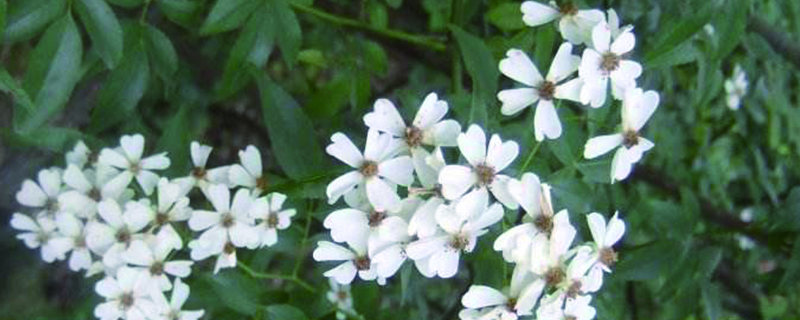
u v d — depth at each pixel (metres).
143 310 0.47
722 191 0.66
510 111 0.43
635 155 0.44
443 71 0.59
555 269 0.43
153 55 0.47
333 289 0.51
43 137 0.49
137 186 0.48
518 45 0.48
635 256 0.50
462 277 0.70
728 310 0.67
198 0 0.49
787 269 0.51
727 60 0.62
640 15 0.54
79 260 0.48
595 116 0.44
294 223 0.48
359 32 0.55
